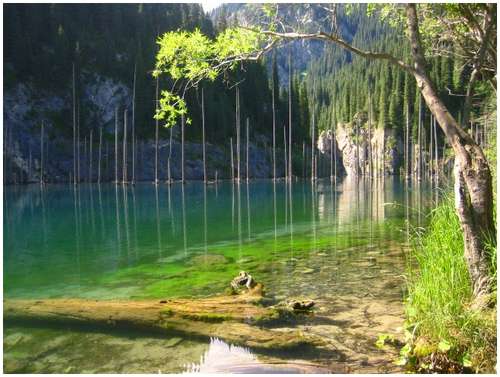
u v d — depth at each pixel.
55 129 60.25
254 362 4.50
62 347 4.96
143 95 63.91
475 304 4.64
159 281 7.93
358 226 14.27
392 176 73.56
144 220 17.16
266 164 69.00
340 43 5.67
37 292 7.33
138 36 72.25
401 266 8.45
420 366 4.23
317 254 9.88
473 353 4.19
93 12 75.00
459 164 5.05
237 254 10.19
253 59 6.23
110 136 63.84
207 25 77.75
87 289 7.48
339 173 89.38
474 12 6.84
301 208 20.75
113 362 4.57
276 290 7.02
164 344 5.01
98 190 38.41
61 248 11.54
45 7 68.00
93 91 66.12
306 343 4.89
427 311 4.63
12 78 59.78
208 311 5.80
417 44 5.32
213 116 68.00
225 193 32.75
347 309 6.02
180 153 62.66
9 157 52.81
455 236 5.70
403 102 81.12
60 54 64.94
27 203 25.66
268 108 78.88
